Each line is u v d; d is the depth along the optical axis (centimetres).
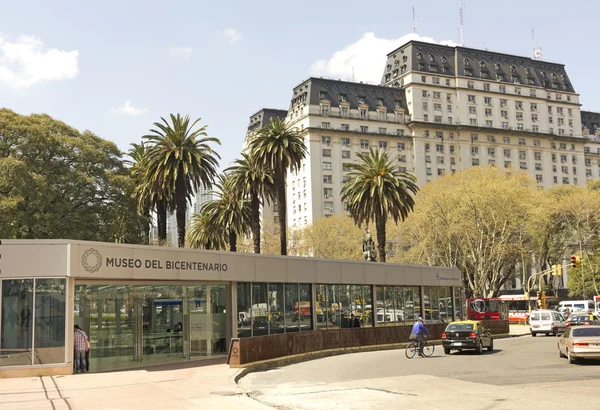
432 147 13375
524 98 14588
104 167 5734
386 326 3994
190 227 7944
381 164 5519
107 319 2436
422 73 13562
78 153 5556
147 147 5088
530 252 8444
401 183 5484
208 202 6341
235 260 2958
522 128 14438
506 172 9269
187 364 2619
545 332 5172
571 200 8094
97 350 2388
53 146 5369
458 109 13762
